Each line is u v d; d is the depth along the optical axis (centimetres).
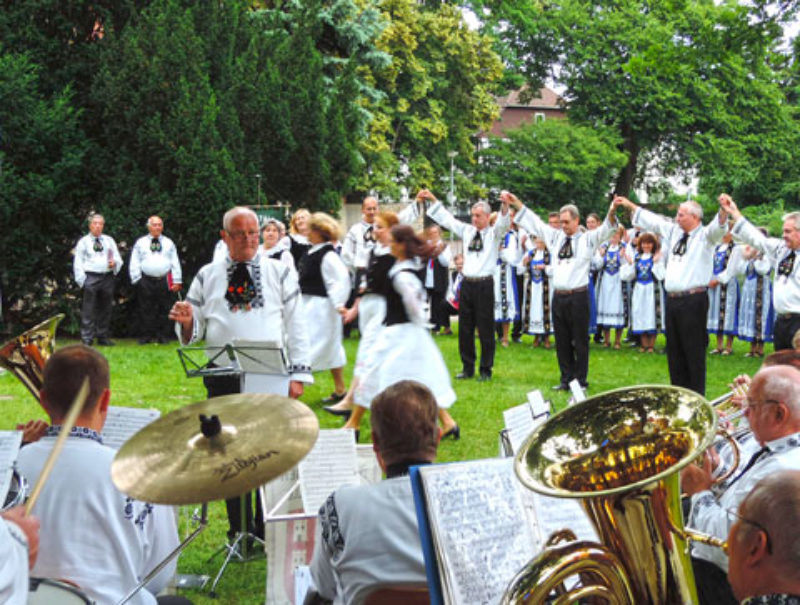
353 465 450
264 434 285
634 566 249
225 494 263
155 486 267
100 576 288
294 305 562
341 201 1862
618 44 3897
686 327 847
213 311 555
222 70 1659
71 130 1504
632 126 3900
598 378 1090
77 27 1586
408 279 716
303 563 423
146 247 1398
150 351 1274
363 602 272
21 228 1465
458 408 880
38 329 394
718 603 317
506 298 1377
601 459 267
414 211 1068
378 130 2944
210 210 1511
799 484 197
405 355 718
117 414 363
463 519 270
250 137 1666
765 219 3772
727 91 3862
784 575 191
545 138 3888
